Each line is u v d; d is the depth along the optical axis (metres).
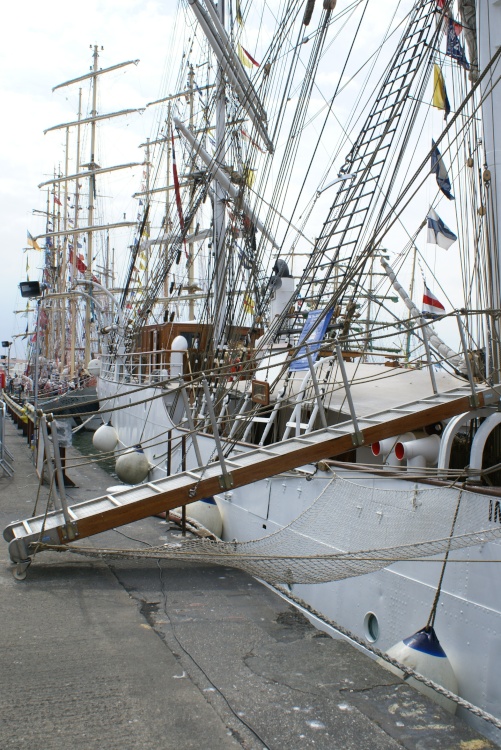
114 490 9.94
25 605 5.52
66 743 3.38
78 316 54.34
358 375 10.44
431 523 6.21
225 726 3.62
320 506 7.57
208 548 7.11
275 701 3.94
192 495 7.03
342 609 7.27
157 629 5.13
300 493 8.27
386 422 7.07
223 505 10.21
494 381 8.20
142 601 5.81
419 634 5.61
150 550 6.73
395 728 3.67
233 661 4.55
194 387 13.87
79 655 4.52
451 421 7.02
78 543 7.60
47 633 4.91
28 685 4.03
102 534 8.17
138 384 17.98
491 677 5.46
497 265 8.52
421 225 11.27
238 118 18.00
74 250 48.66
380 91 11.39
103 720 3.63
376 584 6.81
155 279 24.77
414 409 7.36
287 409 10.52
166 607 5.67
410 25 11.03
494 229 8.48
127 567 6.82
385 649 6.61
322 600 7.60
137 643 4.79
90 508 7.19
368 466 7.14
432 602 6.08
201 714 3.74
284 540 7.98
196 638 4.97
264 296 16.53
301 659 4.61
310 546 7.62
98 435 19.55
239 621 5.40
